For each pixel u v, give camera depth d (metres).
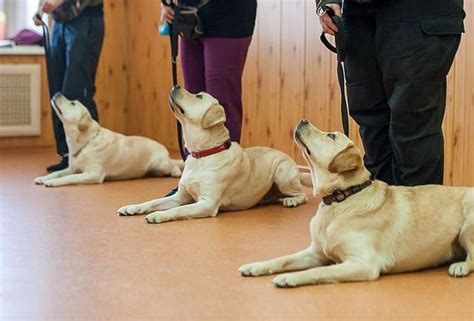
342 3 2.47
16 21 5.84
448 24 2.31
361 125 2.55
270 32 4.36
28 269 2.19
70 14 4.18
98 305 1.85
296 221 2.89
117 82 6.07
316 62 4.01
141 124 5.98
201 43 3.44
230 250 2.41
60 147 4.41
